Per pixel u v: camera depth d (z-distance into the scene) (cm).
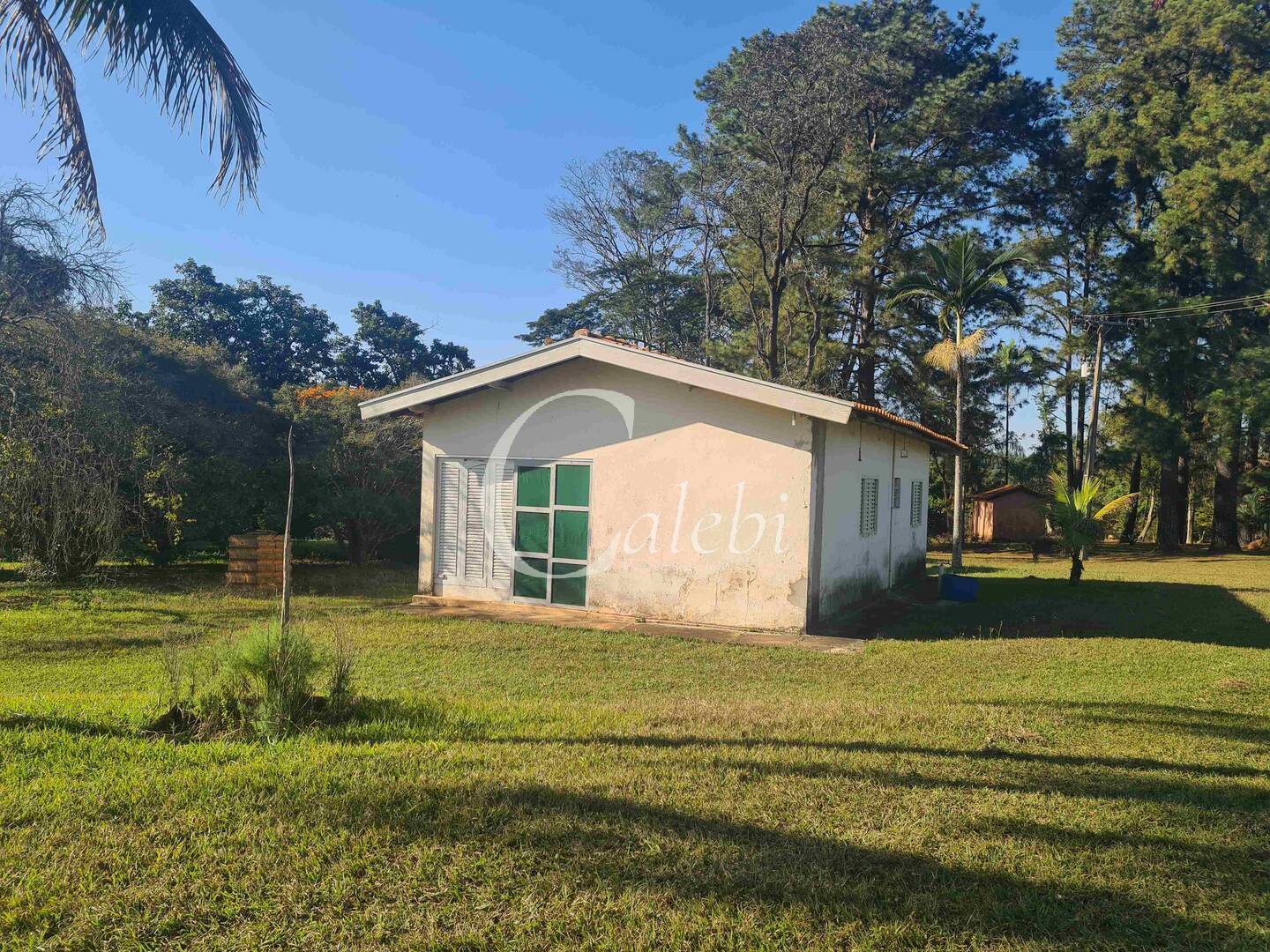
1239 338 2886
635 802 429
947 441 1688
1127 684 778
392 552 2133
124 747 508
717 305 3541
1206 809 437
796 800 439
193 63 698
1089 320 3183
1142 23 3059
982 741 561
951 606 1401
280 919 312
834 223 2811
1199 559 2850
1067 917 326
